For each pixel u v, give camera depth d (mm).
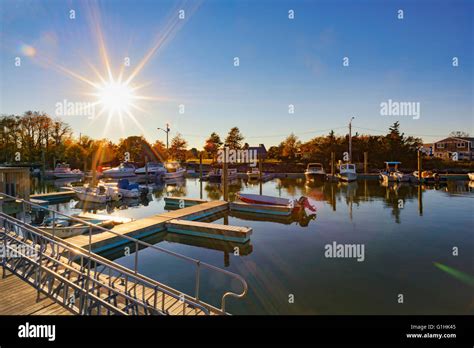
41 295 5215
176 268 8594
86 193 20719
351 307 6320
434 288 7227
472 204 18953
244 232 10711
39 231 7469
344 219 14984
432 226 13375
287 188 29125
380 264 8766
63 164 45531
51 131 50938
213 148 70500
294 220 14891
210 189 29266
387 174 35375
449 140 60281
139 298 5758
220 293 7008
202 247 10602
